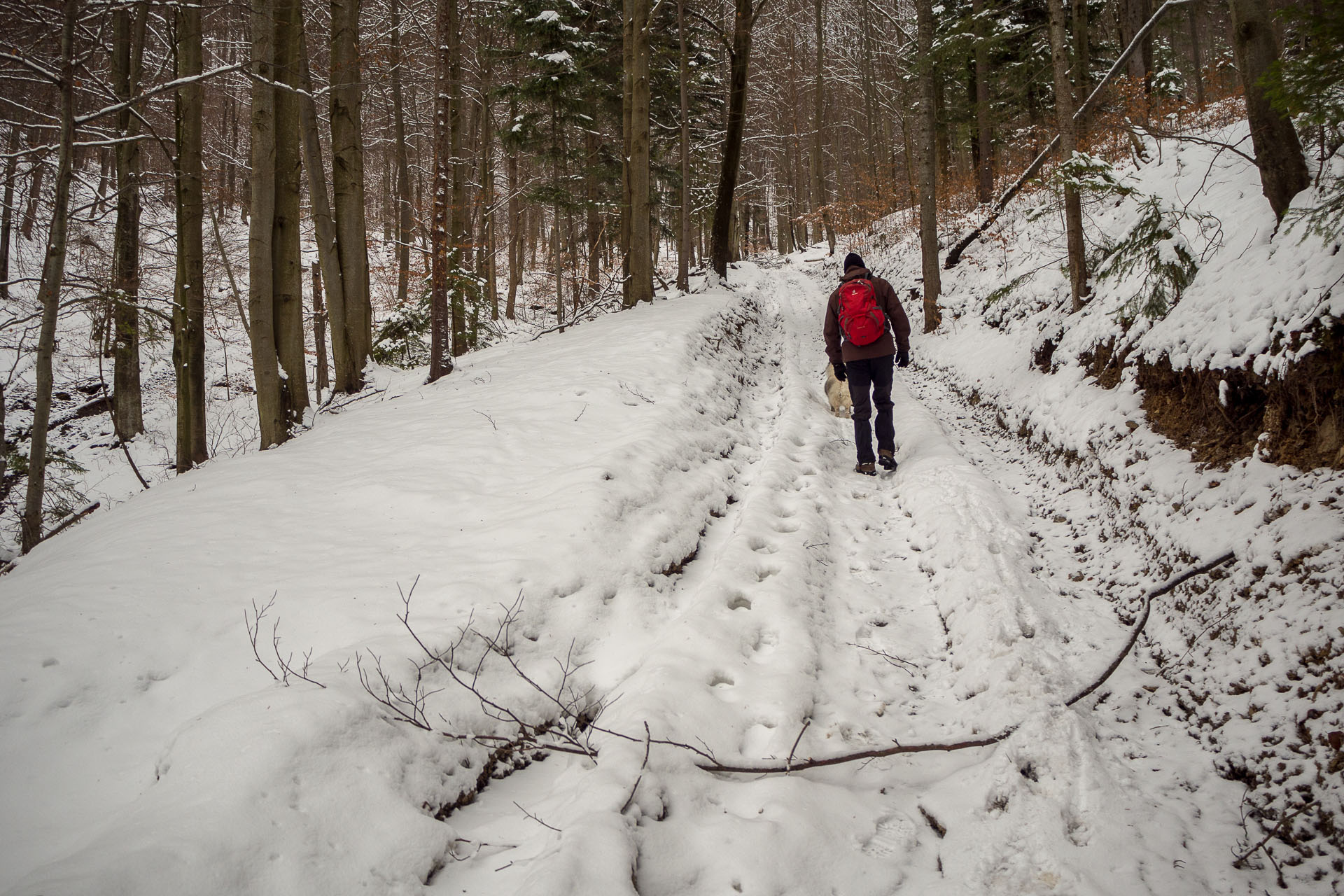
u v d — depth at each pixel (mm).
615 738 2689
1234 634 2873
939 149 20188
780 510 5184
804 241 46938
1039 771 2578
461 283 13781
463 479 5254
